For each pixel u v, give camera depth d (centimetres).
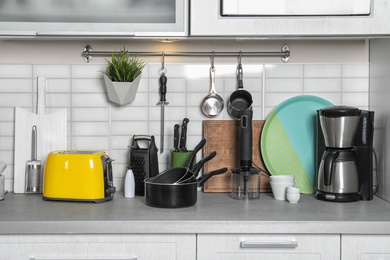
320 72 238
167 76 238
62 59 237
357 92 239
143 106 238
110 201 213
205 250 180
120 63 229
